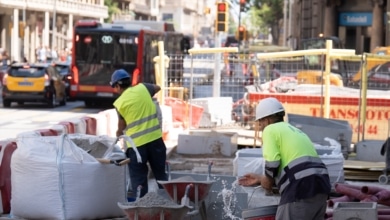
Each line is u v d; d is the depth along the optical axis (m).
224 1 37.84
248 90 25.39
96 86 39.34
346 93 23.84
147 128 13.67
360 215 10.44
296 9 89.88
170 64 26.78
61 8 95.25
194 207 11.46
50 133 14.70
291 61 30.05
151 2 149.25
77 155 11.88
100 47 39.28
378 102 23.17
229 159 19.58
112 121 19.59
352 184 15.41
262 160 16.02
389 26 53.38
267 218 10.02
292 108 23.66
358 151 19.17
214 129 24.23
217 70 27.48
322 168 9.59
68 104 43.16
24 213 12.00
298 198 9.46
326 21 63.97
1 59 56.97
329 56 22.81
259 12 114.81
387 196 13.28
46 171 11.77
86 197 11.85
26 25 89.75
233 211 12.27
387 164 16.89
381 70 26.17
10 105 40.41
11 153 13.08
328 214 12.00
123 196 12.35
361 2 63.34
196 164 18.95
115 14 117.38
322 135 19.72
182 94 26.27
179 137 20.17
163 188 12.34
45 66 40.03
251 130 23.81
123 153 12.84
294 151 9.58
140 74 39.19
